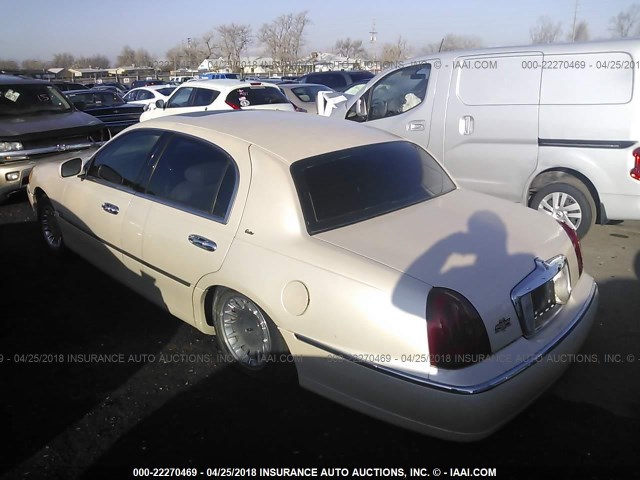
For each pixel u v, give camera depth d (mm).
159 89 19062
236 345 3320
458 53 6004
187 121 3783
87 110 11328
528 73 5453
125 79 53312
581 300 3049
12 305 4312
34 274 4922
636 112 4902
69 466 2609
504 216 3234
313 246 2795
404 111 6523
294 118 3838
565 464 2584
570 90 5215
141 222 3680
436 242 2803
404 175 3498
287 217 2930
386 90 6836
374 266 2592
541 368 2564
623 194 5082
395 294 2463
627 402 3023
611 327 3811
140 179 3840
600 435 2770
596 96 5090
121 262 4027
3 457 2670
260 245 2945
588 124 5133
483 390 2338
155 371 3391
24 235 6086
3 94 7957
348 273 2600
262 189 3064
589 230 5629
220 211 3217
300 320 2717
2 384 3260
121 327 3943
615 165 5055
